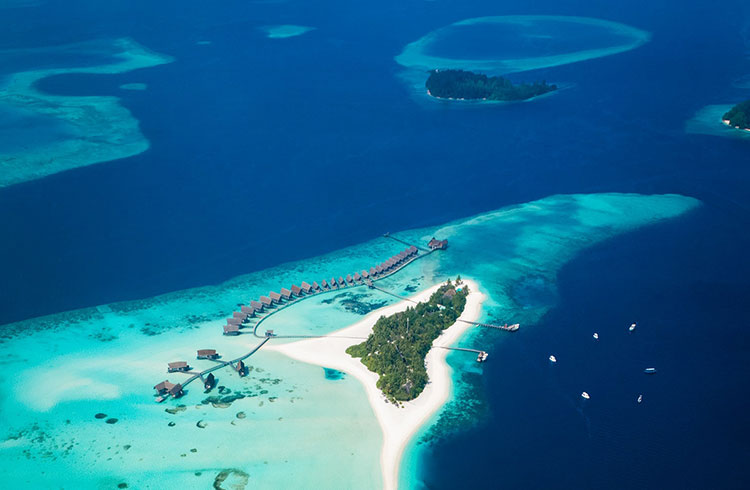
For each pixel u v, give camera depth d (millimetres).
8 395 164250
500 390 168875
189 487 138750
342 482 141125
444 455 148875
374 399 165250
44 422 155500
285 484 140250
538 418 159500
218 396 165250
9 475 140500
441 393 167750
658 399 165625
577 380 172375
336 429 155250
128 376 172125
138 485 139125
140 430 153500
